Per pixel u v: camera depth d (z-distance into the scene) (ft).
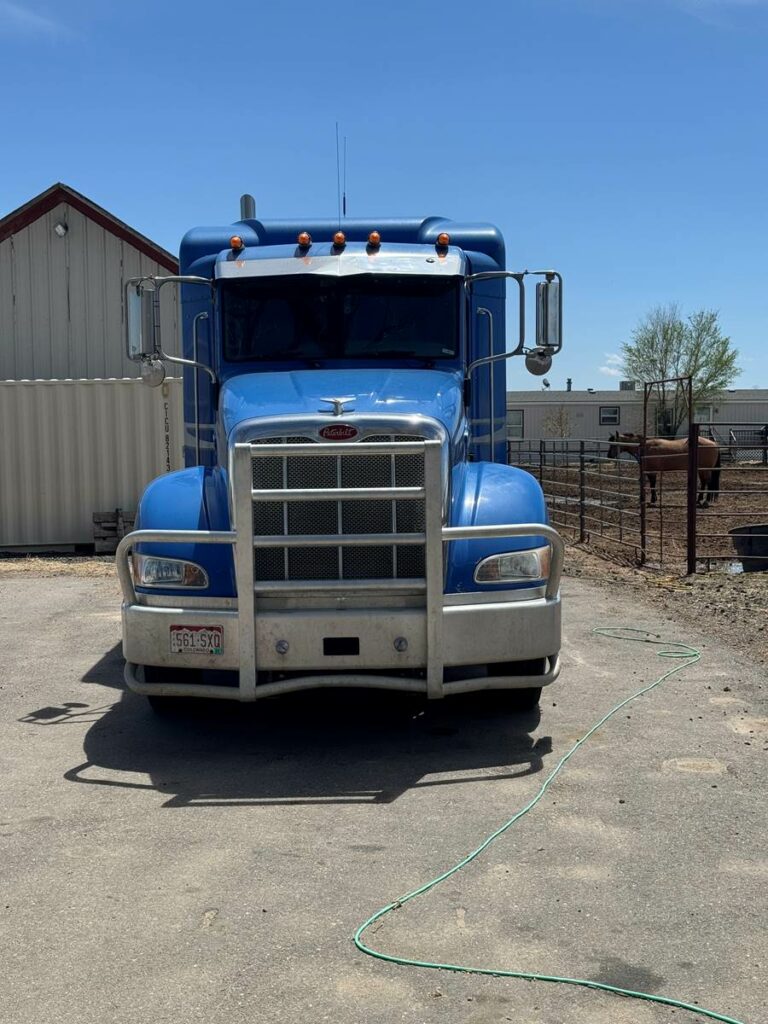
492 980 10.73
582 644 27.04
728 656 25.49
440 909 12.32
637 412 183.83
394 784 16.85
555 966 10.98
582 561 43.50
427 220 25.22
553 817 15.19
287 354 22.81
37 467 48.52
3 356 57.88
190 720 20.89
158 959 11.22
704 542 49.96
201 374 24.09
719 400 189.57
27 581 40.60
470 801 15.97
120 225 57.52
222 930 11.86
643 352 185.37
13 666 25.75
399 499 17.47
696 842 14.17
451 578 17.97
